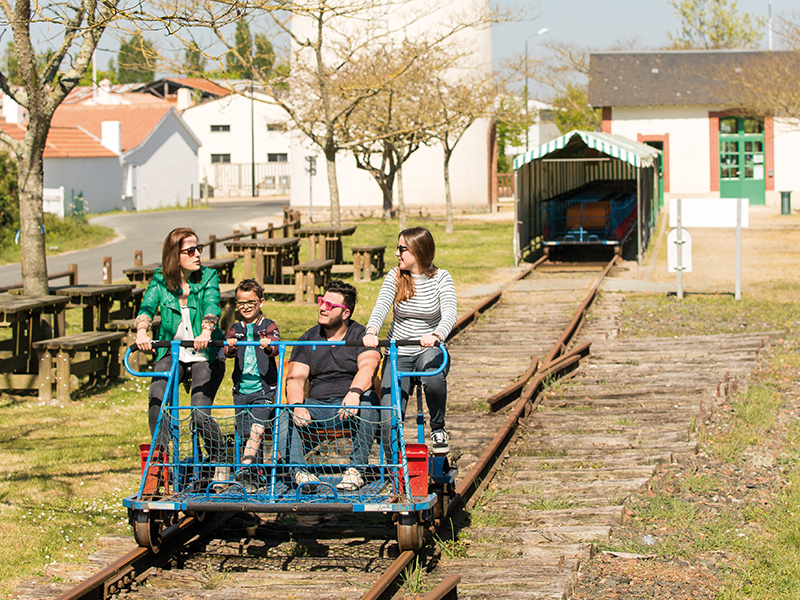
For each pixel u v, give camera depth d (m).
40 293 12.17
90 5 10.77
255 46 20.95
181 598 5.29
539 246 27.67
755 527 6.37
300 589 5.39
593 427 9.02
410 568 5.50
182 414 6.39
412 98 29.83
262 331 6.34
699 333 14.32
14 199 28.42
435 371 5.80
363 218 40.94
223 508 5.40
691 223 17.31
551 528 6.35
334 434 5.87
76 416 10.16
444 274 6.31
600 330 14.55
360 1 29.75
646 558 5.86
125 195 47.72
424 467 5.49
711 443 8.47
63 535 6.59
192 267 6.41
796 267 21.70
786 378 11.03
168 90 74.81
